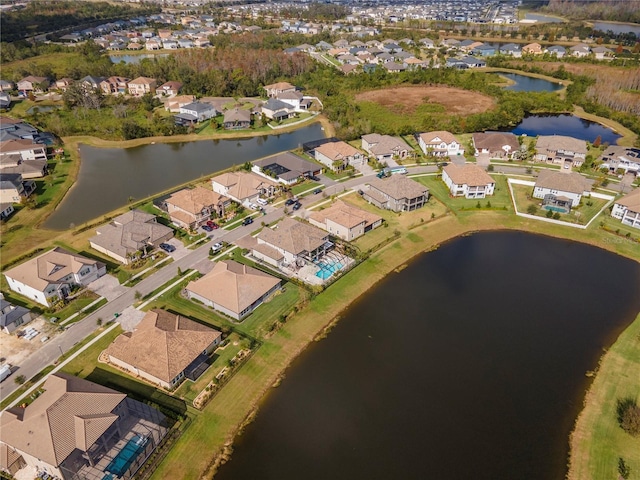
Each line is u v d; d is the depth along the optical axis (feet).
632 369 201.77
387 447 169.99
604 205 332.80
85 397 165.68
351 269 264.11
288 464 163.94
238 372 198.39
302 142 469.16
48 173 386.93
